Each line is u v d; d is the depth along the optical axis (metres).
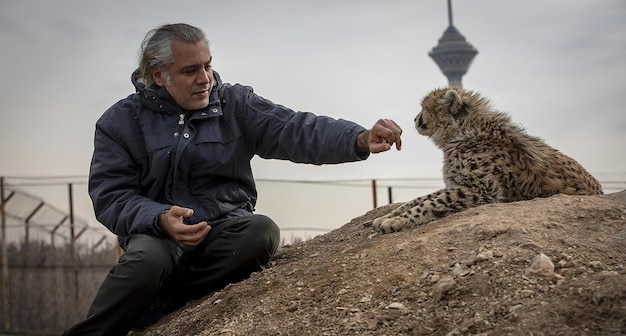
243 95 5.68
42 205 14.87
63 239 15.55
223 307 4.81
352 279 4.48
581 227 4.56
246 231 5.39
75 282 15.38
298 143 5.51
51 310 15.66
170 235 5.03
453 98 6.32
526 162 5.81
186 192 5.49
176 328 4.91
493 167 5.80
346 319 4.12
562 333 3.49
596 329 3.47
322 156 5.47
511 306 3.81
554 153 6.02
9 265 15.80
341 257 4.86
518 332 3.58
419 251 4.54
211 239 5.47
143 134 5.46
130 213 5.17
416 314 4.00
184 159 5.40
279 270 5.09
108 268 15.41
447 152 6.20
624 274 3.82
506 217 4.74
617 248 4.27
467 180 5.85
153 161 5.40
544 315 3.64
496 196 5.75
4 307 15.65
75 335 5.05
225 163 5.52
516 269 4.10
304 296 4.49
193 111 5.47
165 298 5.61
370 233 5.73
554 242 4.36
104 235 15.45
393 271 4.41
